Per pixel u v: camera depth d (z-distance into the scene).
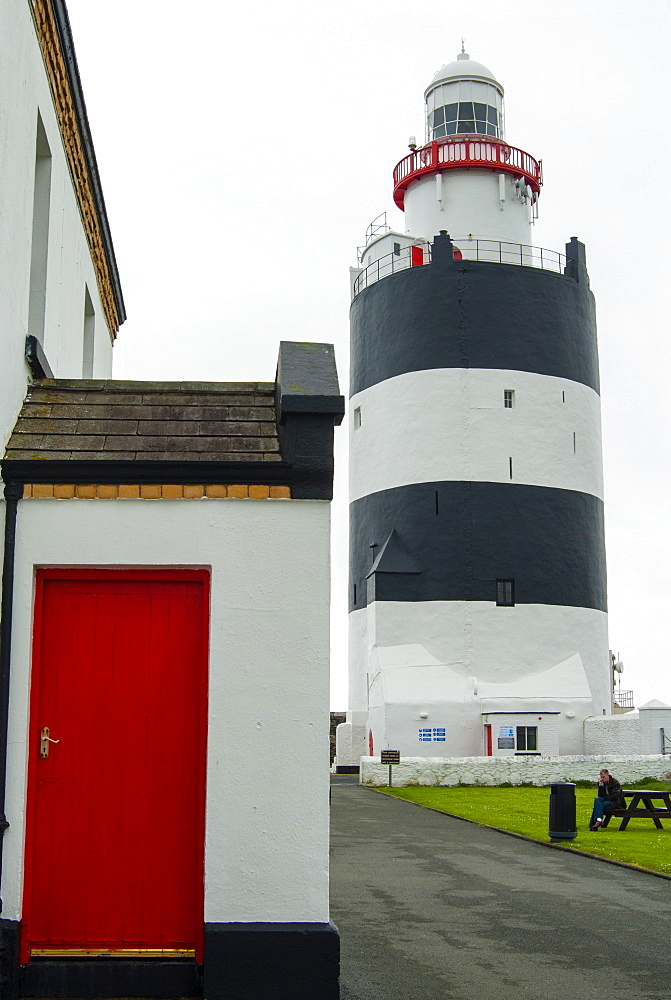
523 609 35.72
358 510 39.41
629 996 6.95
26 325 7.83
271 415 7.45
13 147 7.29
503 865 13.51
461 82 42.91
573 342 38.69
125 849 6.47
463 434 36.50
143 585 6.70
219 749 6.38
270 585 6.57
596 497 38.69
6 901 6.20
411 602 35.75
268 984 6.16
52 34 8.86
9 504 6.55
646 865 13.41
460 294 37.38
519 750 33.84
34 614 6.56
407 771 29.95
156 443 6.93
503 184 40.66
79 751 6.54
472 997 6.86
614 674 50.34
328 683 6.50
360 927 9.25
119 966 6.25
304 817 6.36
